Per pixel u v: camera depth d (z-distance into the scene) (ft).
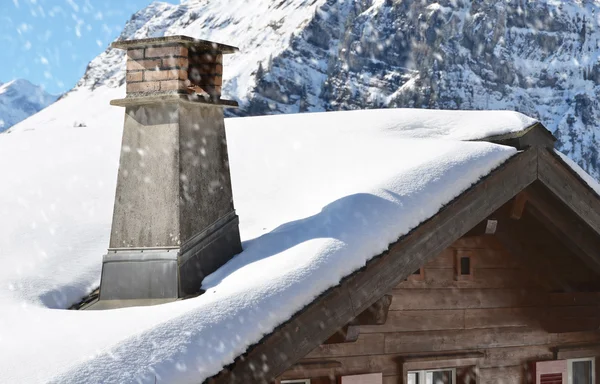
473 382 29.22
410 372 28.71
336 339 23.67
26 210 28.45
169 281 22.20
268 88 627.46
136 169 23.27
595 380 32.19
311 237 22.20
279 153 30.40
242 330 18.51
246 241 24.48
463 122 30.32
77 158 33.55
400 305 28.04
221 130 24.62
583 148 595.47
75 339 17.80
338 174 27.20
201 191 23.34
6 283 23.11
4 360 16.89
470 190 24.25
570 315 30.14
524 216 28.81
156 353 17.12
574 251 28.48
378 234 22.04
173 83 23.07
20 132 39.11
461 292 29.32
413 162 25.26
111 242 23.36
